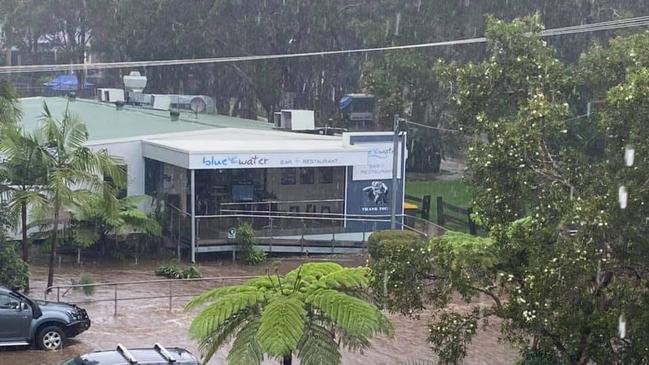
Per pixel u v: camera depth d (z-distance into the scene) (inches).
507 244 549.0
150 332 815.1
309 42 2084.2
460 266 551.2
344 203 1314.0
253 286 550.3
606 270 501.0
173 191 1284.4
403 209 1364.4
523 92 698.8
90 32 2920.8
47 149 929.5
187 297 970.1
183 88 2455.7
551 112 569.9
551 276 490.3
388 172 1331.2
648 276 499.8
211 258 1224.2
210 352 526.3
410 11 1830.7
